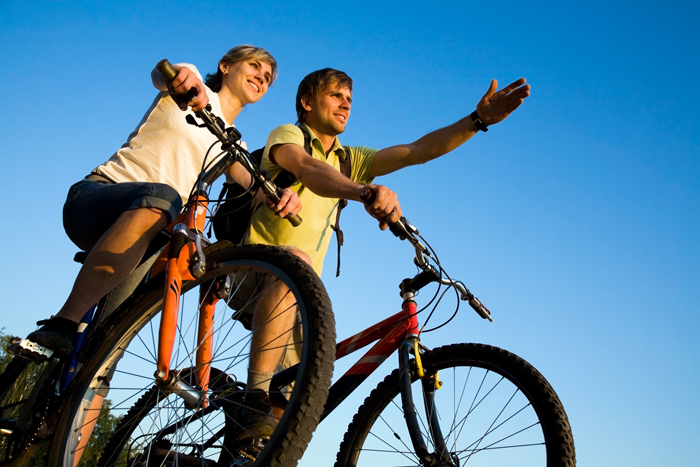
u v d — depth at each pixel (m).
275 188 2.15
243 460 1.91
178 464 2.12
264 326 2.14
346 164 3.06
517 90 2.85
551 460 2.34
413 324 2.77
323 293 1.99
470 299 2.92
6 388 2.43
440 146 2.95
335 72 3.03
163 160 2.91
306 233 2.74
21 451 2.12
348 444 2.75
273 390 2.39
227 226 2.79
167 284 2.05
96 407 2.24
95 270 2.28
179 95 1.97
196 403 2.05
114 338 2.21
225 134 2.09
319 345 1.84
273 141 2.63
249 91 3.48
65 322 2.22
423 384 2.76
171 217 2.40
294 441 1.70
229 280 2.29
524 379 2.52
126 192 2.45
